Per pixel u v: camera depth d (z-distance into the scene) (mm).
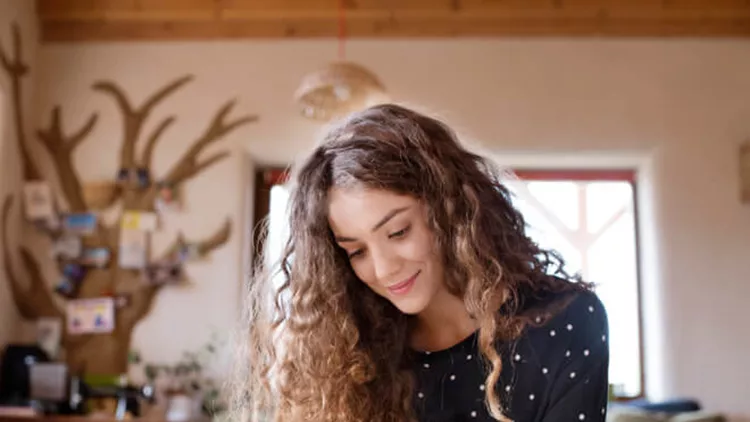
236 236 5180
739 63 5230
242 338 1640
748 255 5086
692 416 4410
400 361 1571
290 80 5309
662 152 5188
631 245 5562
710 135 5191
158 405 4816
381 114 1467
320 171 1430
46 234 5199
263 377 1581
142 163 5266
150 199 5215
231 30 5355
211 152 5270
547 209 5668
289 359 1530
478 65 5277
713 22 5223
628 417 4426
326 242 1470
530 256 1509
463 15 5246
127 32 5383
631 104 5223
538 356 1471
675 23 5230
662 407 4672
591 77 5250
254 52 5348
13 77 5102
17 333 5082
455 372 1544
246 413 1599
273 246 1726
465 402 1534
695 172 5168
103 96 5348
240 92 5320
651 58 5254
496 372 1417
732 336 5023
